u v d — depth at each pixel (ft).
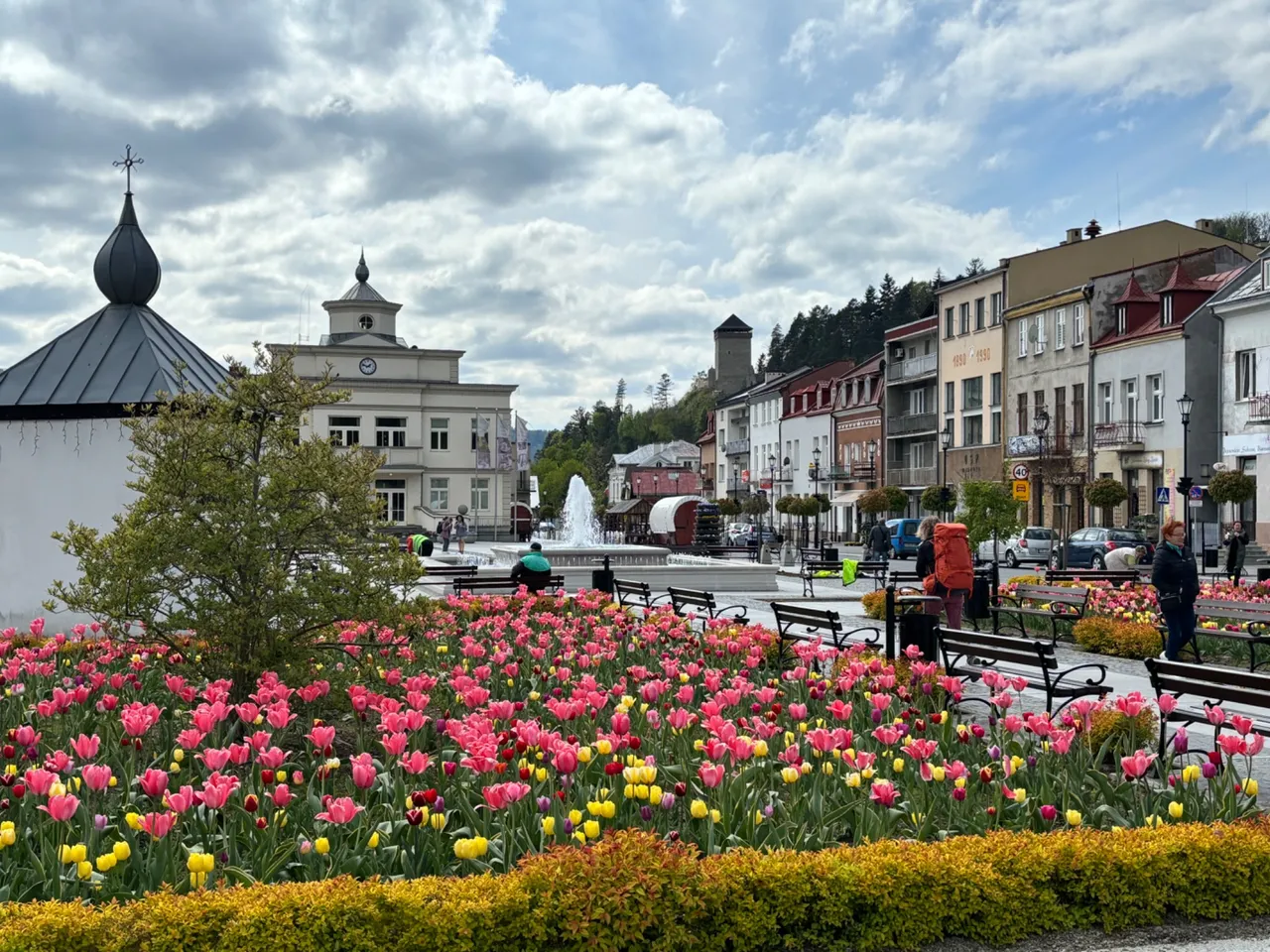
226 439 38.40
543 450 615.98
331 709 38.11
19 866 21.12
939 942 21.02
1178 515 174.40
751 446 374.22
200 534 37.17
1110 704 35.94
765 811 23.31
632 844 20.45
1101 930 21.67
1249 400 164.14
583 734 30.45
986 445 231.91
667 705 33.94
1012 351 222.89
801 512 235.40
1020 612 68.28
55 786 21.26
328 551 39.58
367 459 39.88
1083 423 200.13
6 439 61.98
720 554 188.96
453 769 25.82
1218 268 201.05
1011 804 25.02
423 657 46.44
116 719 32.89
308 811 23.63
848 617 85.25
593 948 19.07
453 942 18.78
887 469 275.39
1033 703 45.50
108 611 37.17
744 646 46.78
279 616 38.58
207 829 22.38
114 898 19.10
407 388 269.85
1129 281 195.83
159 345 66.28
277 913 18.49
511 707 28.76
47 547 61.67
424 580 119.03
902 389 273.33
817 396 319.88
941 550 58.80
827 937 20.42
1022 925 21.18
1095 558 151.53
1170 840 22.54
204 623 37.24
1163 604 56.90
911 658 38.45
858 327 567.59
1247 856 22.35
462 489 273.33
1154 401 182.91
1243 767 34.73
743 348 533.96
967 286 238.48
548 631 56.39
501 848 21.97
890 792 23.63
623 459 552.41
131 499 61.21
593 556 127.03
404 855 21.27
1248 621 63.41
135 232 69.77
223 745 29.60
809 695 36.37
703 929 19.90
